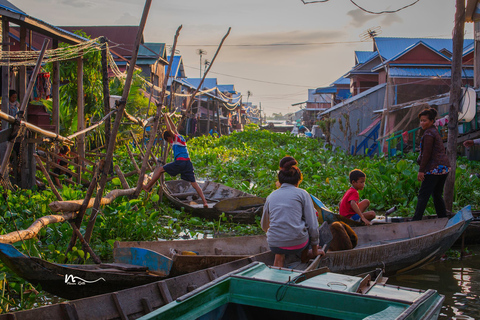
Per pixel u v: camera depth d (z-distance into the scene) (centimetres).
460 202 1132
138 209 853
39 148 1084
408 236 722
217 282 330
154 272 486
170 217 927
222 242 605
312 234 496
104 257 657
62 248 639
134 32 2997
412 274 653
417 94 2633
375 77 3609
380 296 304
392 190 1141
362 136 2780
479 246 821
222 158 2100
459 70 865
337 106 3002
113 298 351
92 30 3014
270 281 331
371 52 4003
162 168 906
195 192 1127
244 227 894
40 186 978
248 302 330
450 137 877
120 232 743
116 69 1390
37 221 511
